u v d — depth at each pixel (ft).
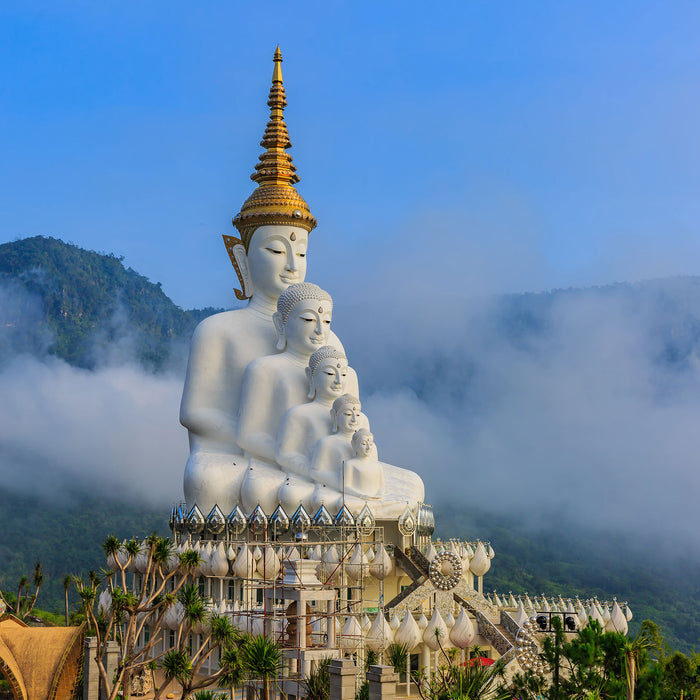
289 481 172.04
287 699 132.87
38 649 130.00
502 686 121.60
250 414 184.34
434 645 140.56
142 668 146.41
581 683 109.09
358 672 130.31
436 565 153.17
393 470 186.60
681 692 113.80
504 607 170.19
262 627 144.66
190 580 167.63
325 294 189.26
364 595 169.78
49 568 473.67
